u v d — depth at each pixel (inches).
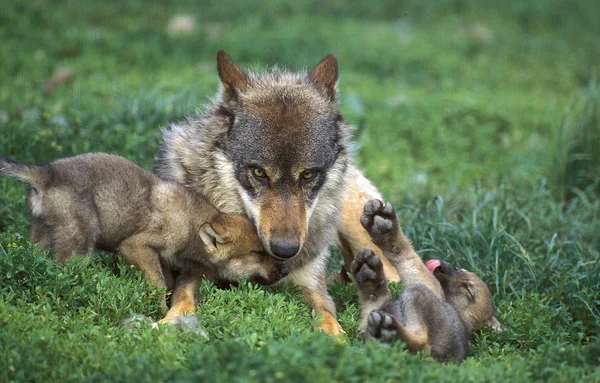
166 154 424.2
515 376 300.5
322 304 411.2
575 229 545.6
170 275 397.1
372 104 869.2
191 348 302.8
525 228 539.5
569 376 300.8
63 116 658.2
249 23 1168.2
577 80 1103.6
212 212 388.2
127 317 339.9
